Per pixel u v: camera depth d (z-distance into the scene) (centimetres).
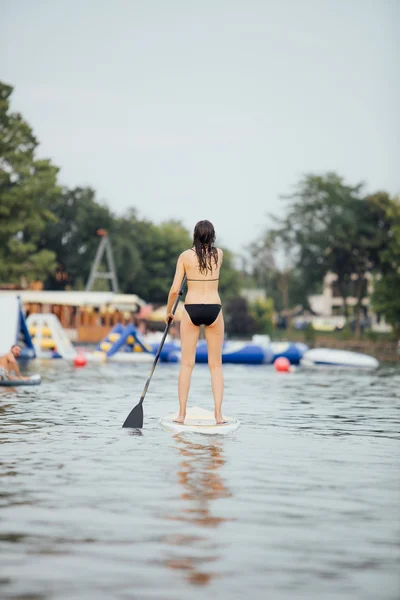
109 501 1557
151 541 1295
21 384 4444
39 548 1255
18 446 2208
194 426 2564
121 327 8475
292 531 1362
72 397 3728
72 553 1232
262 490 1670
